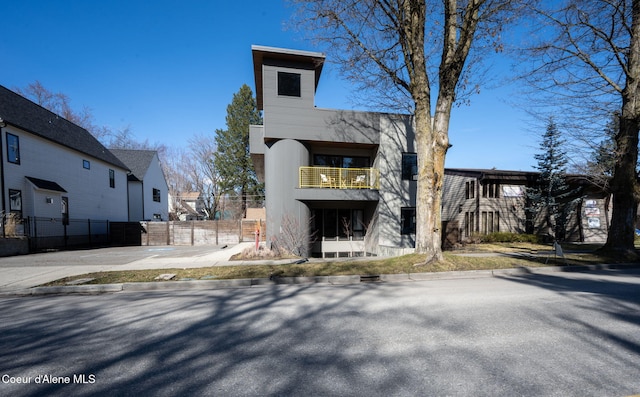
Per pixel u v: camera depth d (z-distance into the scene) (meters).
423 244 9.64
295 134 14.29
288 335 4.11
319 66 15.04
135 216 28.75
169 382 2.91
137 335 4.20
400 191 15.61
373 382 2.85
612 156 12.94
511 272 9.20
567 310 5.11
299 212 14.20
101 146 25.31
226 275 8.39
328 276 8.23
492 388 2.71
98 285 7.43
